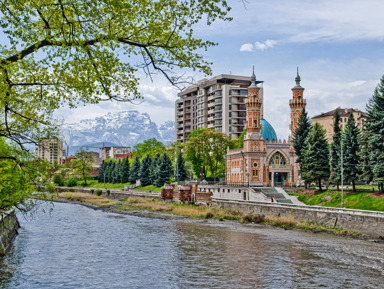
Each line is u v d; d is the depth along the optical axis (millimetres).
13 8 14336
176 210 83188
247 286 29109
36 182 20891
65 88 16203
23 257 39469
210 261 37500
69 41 14484
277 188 92000
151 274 32656
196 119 198500
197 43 15664
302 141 96562
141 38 15336
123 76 16406
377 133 69125
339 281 30500
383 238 49094
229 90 173375
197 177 134625
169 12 15328
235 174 107625
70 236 53156
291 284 29688
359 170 74625
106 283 30078
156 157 142375
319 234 54656
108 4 14109
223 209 81000
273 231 57875
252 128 100688
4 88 14297
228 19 15180
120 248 44312
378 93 70938
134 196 121188
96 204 109375
